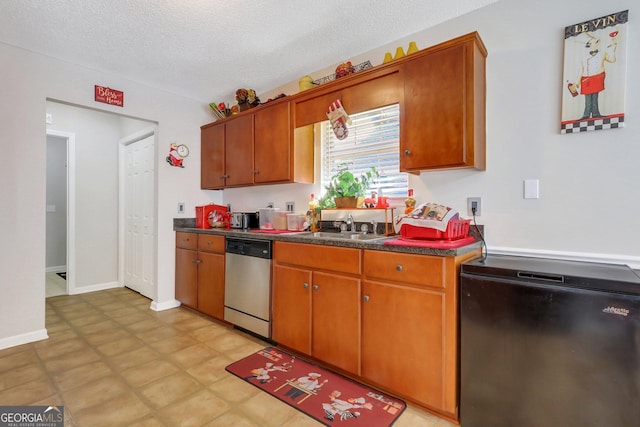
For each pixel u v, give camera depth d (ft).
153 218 11.30
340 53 8.26
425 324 5.06
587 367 3.89
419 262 5.11
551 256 5.61
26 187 7.87
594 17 5.32
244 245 8.24
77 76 8.70
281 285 7.32
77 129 12.25
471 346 4.66
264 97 10.76
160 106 10.44
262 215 9.84
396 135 7.82
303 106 8.23
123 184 13.29
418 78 6.09
